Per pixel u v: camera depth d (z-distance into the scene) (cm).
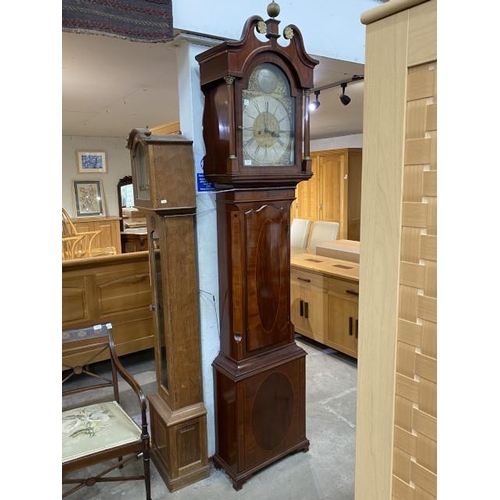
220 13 196
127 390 308
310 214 657
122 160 721
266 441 217
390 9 49
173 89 308
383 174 52
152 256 214
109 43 199
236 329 204
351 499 201
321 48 235
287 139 196
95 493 209
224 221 202
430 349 49
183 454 210
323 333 363
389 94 51
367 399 58
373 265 55
